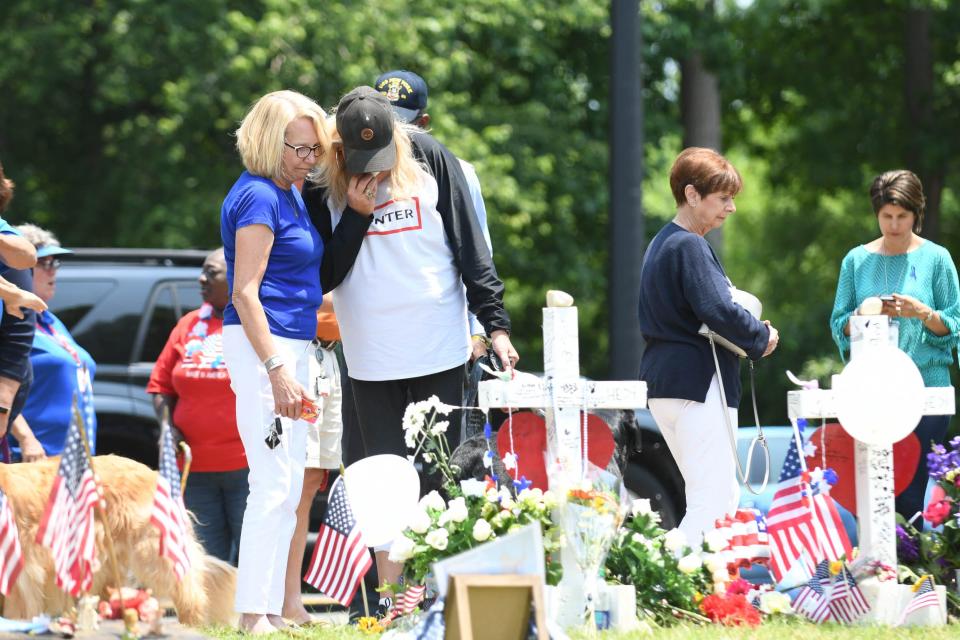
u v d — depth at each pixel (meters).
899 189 20.28
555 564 16.33
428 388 18.02
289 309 16.55
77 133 59.03
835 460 19.39
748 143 77.75
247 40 50.06
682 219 18.47
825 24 68.81
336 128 17.61
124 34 50.81
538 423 17.28
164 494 13.04
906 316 19.64
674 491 26.92
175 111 51.94
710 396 17.98
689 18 61.19
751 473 25.77
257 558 16.31
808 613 18.05
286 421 16.41
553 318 16.64
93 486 13.28
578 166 60.12
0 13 53.84
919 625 17.78
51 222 57.88
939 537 19.69
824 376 67.81
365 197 17.38
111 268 27.23
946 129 64.19
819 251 90.56
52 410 21.16
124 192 54.31
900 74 69.25
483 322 17.97
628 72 31.17
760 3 63.19
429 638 12.51
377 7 51.47
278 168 16.55
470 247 18.00
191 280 27.39
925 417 20.45
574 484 16.39
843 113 70.75
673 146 65.88
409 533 16.52
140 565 17.53
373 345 17.88
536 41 59.09
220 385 22.64
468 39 58.97
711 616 17.19
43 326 21.83
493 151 56.31
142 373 26.55
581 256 60.97
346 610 22.75
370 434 18.25
